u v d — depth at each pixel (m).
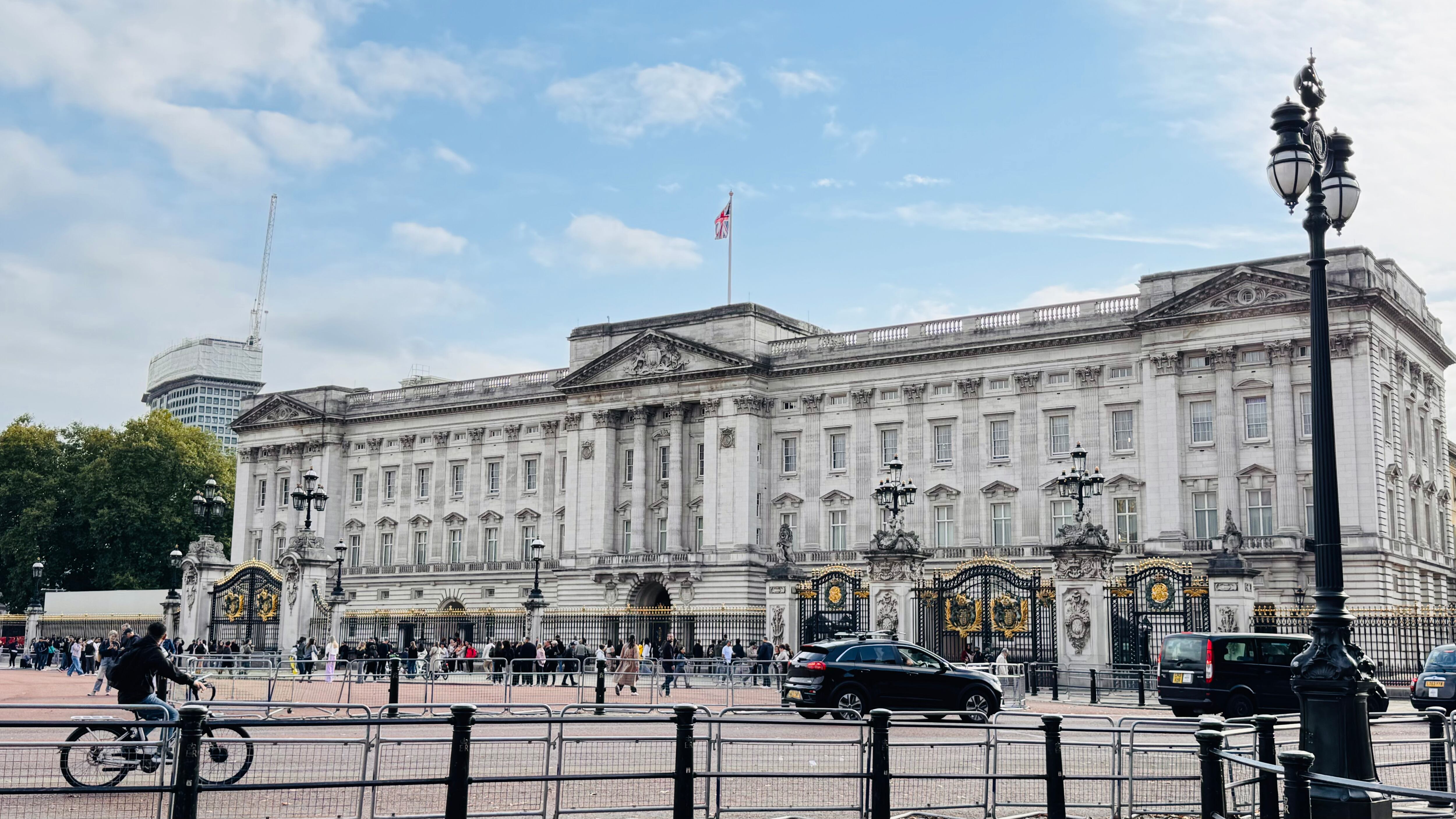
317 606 77.94
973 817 23.12
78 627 124.19
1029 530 102.12
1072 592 58.34
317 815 21.78
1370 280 91.06
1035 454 102.88
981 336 106.12
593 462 122.44
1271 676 44.22
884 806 21.11
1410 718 24.53
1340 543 21.97
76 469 151.75
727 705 52.62
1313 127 23.80
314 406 142.62
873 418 110.69
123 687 25.44
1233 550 69.94
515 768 25.66
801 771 25.38
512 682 59.28
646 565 115.62
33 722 17.19
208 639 81.19
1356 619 73.00
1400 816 22.25
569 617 93.56
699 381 116.88
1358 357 90.00
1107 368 100.81
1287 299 91.75
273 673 58.06
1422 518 98.81
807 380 114.38
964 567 62.72
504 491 131.00
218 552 83.56
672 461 117.81
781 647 68.69
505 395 132.00
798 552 111.56
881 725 21.30
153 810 20.33
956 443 106.62
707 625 102.50
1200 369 95.81
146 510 145.75
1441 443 106.62
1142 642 61.25
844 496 110.75
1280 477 91.12
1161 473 95.69
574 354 126.50
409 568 135.12
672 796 24.80
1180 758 25.42
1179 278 97.44
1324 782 15.28
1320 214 23.34
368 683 66.00
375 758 21.67
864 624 68.69
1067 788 25.00
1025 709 49.53
